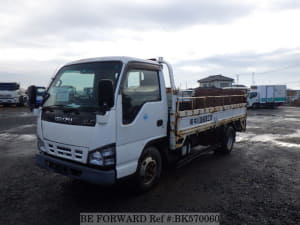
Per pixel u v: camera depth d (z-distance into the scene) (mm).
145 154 3627
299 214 3100
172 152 4387
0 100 23344
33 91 3867
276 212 3148
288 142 8023
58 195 3654
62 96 3467
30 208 3234
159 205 3338
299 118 16484
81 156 3047
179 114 4066
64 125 3188
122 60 3221
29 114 17297
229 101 6500
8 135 9023
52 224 2838
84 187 3961
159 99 3834
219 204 3373
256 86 28984
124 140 3090
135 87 3332
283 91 29828
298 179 4391
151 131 3617
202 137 5395
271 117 17406
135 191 3615
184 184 4117
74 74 3508
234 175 4613
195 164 5371
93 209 3217
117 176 2982
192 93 6117
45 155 3533
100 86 2678
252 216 3045
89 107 3018
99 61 3398
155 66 3805
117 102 2955
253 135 9477
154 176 3875
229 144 6430
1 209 3203
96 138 2875
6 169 4922
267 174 4668
